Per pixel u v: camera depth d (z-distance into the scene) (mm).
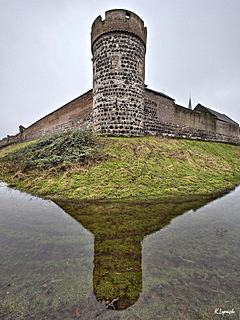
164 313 3104
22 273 4094
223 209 8227
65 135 17047
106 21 17781
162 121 22922
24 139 38188
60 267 4281
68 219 7035
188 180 12039
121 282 3797
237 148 27266
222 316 3049
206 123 29203
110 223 6668
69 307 3236
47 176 12156
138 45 18328
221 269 4195
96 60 18578
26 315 3098
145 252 4863
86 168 12375
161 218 7129
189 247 5117
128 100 17750
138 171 12305
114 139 16375
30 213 7680
